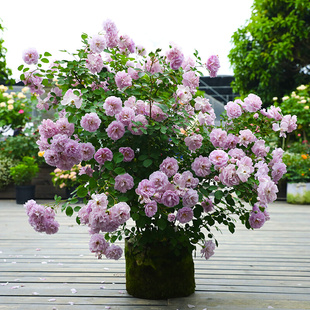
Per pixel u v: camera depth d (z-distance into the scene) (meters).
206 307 2.21
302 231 4.52
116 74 2.26
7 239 3.98
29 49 2.21
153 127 2.11
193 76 2.24
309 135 8.47
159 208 2.13
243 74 9.48
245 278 2.76
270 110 2.32
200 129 2.29
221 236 4.22
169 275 2.34
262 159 2.23
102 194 1.86
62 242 3.85
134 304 2.26
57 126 2.05
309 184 7.12
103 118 2.11
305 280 2.72
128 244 2.41
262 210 2.28
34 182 7.34
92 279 2.73
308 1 8.66
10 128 7.68
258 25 9.02
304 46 9.09
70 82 2.26
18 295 2.41
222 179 2.03
